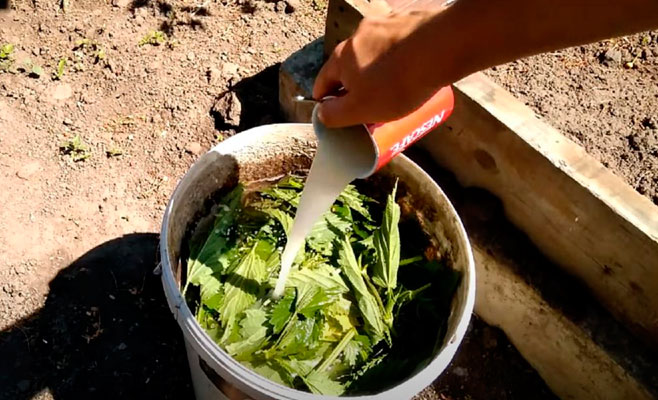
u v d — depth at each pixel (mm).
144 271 895
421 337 719
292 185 791
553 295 811
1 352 831
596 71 929
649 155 852
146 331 861
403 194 770
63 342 842
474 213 854
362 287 722
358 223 788
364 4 865
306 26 1094
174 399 833
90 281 880
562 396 874
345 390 675
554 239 811
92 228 916
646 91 910
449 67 477
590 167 758
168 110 1008
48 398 812
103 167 961
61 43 1054
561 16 432
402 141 599
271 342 689
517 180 812
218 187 750
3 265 877
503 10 443
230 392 663
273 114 1020
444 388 872
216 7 1102
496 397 872
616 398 802
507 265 832
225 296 708
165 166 970
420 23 478
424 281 748
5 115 988
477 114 808
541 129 785
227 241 751
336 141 604
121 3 1094
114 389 826
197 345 594
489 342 902
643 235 714
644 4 408
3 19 1069
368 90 500
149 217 934
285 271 697
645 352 779
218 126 1004
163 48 1058
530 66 930
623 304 781
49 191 936
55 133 980
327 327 710
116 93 1019
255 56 1058
